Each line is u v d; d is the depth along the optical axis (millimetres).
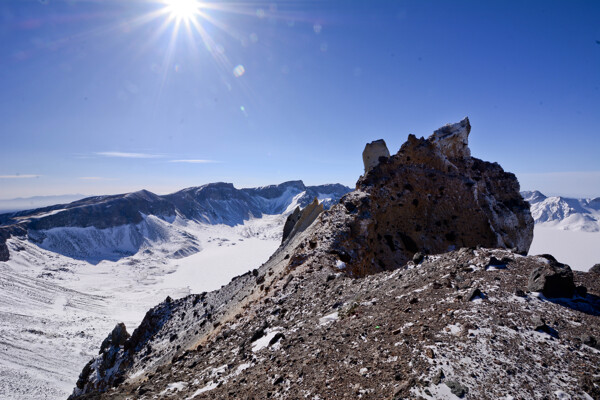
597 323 10141
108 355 46062
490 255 15945
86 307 182250
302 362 12062
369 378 9602
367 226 37719
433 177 46094
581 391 7867
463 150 52094
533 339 9773
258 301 28031
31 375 95938
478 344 9727
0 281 187500
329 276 24312
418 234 42562
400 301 14344
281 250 52125
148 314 53219
